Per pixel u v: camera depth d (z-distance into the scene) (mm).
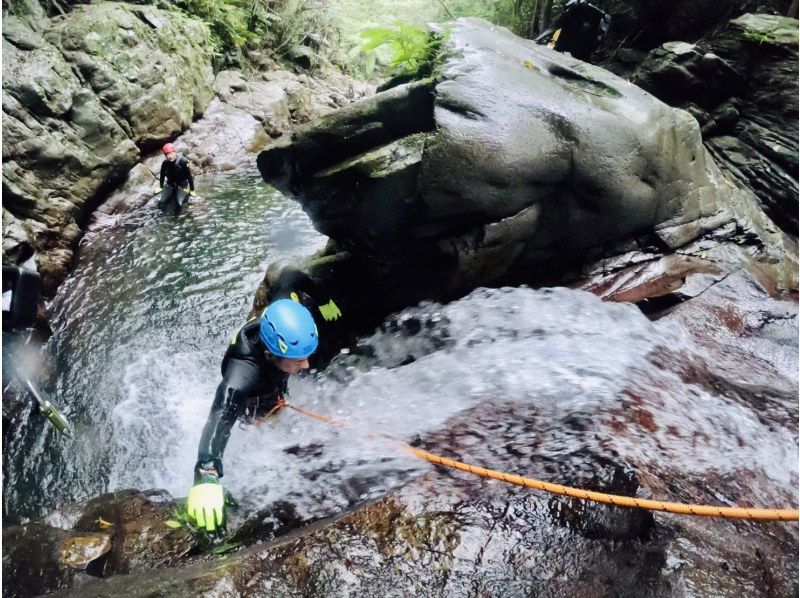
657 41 8172
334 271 5125
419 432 2973
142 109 8883
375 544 2084
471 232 4000
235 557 2102
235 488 2936
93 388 4801
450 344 3961
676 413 2867
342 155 4258
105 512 2717
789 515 1855
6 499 3787
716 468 2428
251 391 2762
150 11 9734
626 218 4293
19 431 4301
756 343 3816
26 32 7648
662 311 4199
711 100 6301
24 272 2107
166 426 4441
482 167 3678
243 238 7602
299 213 8477
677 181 4465
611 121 4012
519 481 2211
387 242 4316
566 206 4141
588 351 3494
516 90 3877
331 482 2748
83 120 7719
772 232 5203
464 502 2266
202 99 10758
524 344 3682
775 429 2795
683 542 1946
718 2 7398
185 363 5160
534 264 4535
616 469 2336
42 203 6871
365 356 4391
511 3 10203
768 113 5879
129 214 8156
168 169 8266
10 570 2277
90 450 4188
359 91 15375
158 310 5938
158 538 2510
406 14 14055
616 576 1910
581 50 6410
